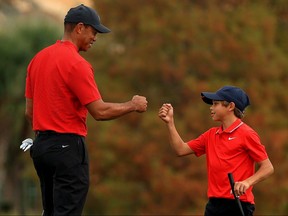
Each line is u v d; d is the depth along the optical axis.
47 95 20.72
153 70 91.25
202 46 90.38
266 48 93.19
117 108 20.75
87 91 20.47
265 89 89.50
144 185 88.25
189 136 85.31
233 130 22.81
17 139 121.88
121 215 88.19
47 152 20.61
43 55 21.09
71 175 20.58
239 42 89.88
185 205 83.69
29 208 125.88
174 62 92.25
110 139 87.81
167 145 87.50
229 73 90.88
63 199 20.59
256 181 22.16
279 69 92.44
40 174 21.33
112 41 97.19
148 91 92.25
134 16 93.88
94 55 96.94
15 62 116.56
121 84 93.44
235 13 92.69
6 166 125.50
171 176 83.62
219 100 23.03
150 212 84.12
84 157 20.81
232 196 22.55
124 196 88.06
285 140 85.50
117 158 88.31
